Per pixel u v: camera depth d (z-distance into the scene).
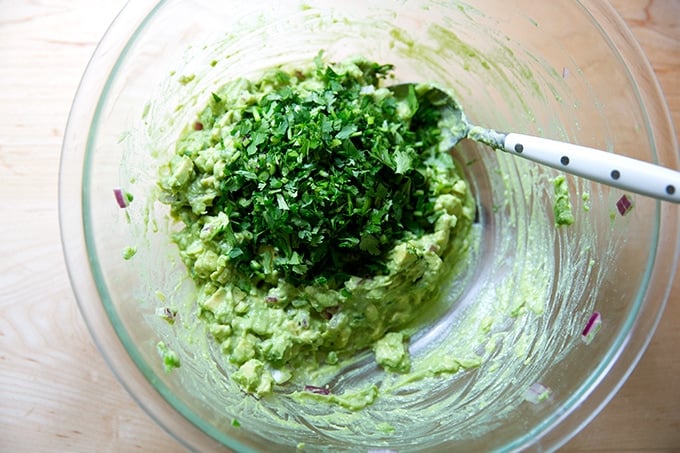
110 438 0.30
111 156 0.29
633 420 0.31
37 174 0.32
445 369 0.31
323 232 0.28
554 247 0.32
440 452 0.29
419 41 0.33
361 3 0.32
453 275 0.33
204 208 0.30
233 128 0.30
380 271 0.30
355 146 0.29
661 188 0.25
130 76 0.29
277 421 0.29
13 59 0.32
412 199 0.31
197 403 0.28
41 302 0.31
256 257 0.30
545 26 0.30
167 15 0.29
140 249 0.30
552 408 0.29
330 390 0.31
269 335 0.30
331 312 0.30
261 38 0.32
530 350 0.31
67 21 0.32
